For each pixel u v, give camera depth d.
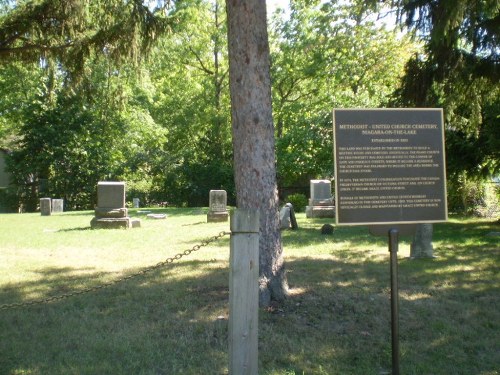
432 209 4.84
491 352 5.66
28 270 10.23
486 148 17.09
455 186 22.53
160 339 5.96
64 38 13.03
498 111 15.16
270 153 7.11
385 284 8.53
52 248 13.67
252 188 7.08
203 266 10.39
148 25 11.52
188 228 18.86
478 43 11.33
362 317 6.73
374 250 12.42
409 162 4.82
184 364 5.27
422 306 7.27
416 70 12.16
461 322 6.62
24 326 6.47
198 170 41.31
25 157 40.31
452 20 9.12
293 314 6.78
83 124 40.22
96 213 19.34
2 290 8.40
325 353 5.55
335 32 21.27
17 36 13.13
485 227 17.52
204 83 41.09
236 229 3.96
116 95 14.67
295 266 10.29
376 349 5.68
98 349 5.67
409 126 4.84
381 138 4.80
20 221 23.52
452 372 5.16
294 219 17.56
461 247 12.71
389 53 24.16
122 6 11.61
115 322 6.61
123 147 41.12
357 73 25.02
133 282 8.92
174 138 43.34
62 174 40.47
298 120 31.97
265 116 7.04
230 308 4.00
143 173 41.81
